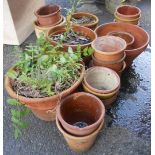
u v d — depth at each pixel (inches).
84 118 60.8
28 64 60.3
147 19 108.5
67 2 124.6
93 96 55.7
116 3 108.3
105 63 65.6
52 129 64.2
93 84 66.1
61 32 77.9
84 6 118.0
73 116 60.1
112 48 67.4
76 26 77.4
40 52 62.5
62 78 57.8
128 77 79.5
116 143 60.5
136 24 85.7
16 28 90.6
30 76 60.0
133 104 70.4
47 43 66.3
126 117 66.9
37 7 104.3
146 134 62.6
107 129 63.6
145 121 65.7
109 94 58.7
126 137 61.9
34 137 62.6
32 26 102.0
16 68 61.4
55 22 88.4
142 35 78.0
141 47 71.5
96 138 61.3
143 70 82.3
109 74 63.1
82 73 59.9
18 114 56.4
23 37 96.5
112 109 69.0
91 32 75.1
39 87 57.0
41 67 59.4
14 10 87.7
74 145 55.7
